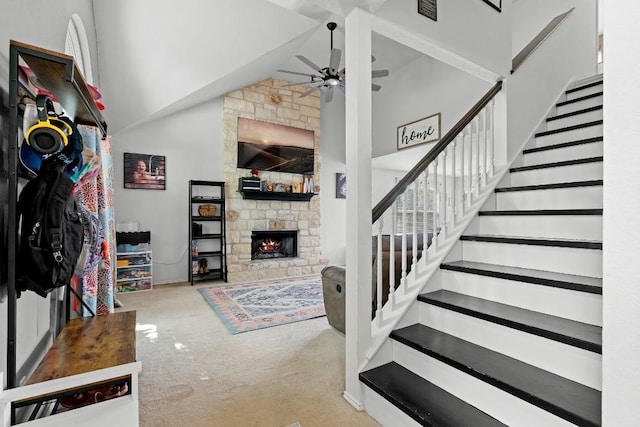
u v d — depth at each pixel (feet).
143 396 6.25
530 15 13.64
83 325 5.26
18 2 4.49
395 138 19.94
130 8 12.62
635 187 2.22
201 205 17.70
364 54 5.96
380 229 6.41
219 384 6.72
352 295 5.95
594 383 4.13
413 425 4.84
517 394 4.16
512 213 7.36
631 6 2.24
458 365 4.88
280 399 6.17
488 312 5.39
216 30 13.80
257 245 19.90
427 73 17.90
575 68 11.90
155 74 13.74
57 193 4.01
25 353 4.73
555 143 9.75
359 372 5.82
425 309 6.47
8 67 3.99
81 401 4.93
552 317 5.12
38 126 3.97
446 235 7.60
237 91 18.54
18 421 4.23
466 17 7.97
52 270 3.93
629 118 2.25
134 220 16.16
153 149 16.65
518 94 9.63
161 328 10.14
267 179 19.34
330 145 22.18
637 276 2.21
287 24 13.47
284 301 13.26
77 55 10.18
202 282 17.19
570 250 5.65
